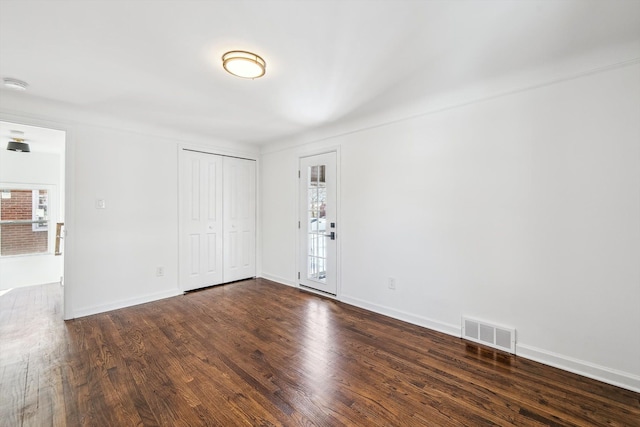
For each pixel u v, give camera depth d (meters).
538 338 2.27
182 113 3.26
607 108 1.99
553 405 1.76
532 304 2.30
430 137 2.85
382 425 1.60
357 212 3.51
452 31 1.77
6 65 2.19
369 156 3.37
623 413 1.69
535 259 2.28
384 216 3.23
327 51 1.99
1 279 4.96
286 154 4.49
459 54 2.04
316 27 1.73
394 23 1.69
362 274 3.46
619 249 1.97
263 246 4.96
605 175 2.01
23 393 1.86
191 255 4.14
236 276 4.68
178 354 2.36
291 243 4.43
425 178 2.90
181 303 3.62
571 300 2.13
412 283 3.01
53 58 2.09
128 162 3.52
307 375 2.07
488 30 1.77
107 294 3.37
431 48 1.96
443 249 2.78
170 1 1.50
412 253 3.01
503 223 2.43
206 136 4.24
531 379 2.02
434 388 1.92
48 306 3.53
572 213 2.13
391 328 2.88
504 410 1.71
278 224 4.66
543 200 2.24
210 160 4.34
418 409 1.72
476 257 2.58
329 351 2.41
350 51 2.00
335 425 1.60
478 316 2.58
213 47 1.95
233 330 2.82
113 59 2.10
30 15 1.61
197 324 2.96
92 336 2.68
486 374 2.08
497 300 2.47
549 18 1.65
